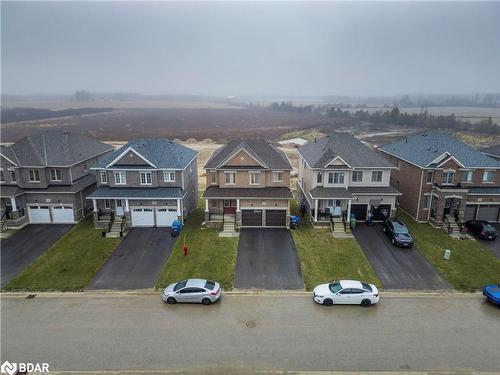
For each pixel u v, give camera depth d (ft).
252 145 136.87
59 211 126.93
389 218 119.85
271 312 76.74
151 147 131.85
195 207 146.61
